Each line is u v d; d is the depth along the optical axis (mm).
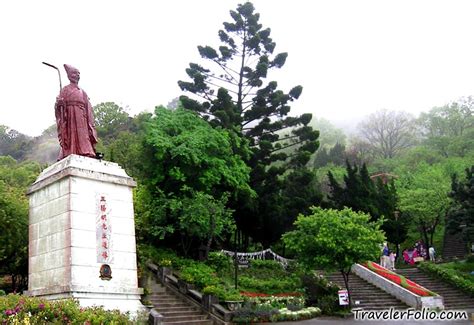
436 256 33469
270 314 17672
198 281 19297
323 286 21828
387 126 65188
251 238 31062
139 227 22500
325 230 19391
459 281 24703
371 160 57656
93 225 11297
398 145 64938
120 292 11328
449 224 28078
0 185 19641
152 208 22469
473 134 53812
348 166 32312
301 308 19344
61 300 9750
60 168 11766
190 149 22516
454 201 29062
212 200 23234
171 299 18578
